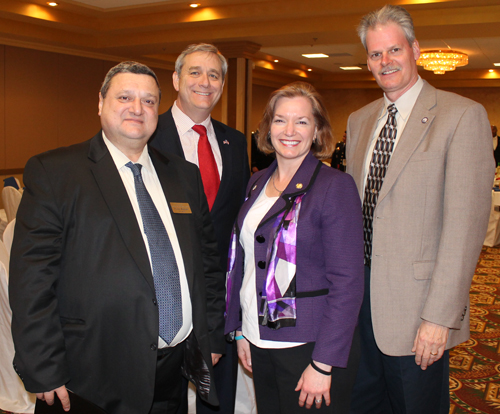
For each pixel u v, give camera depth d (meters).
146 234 1.46
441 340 1.54
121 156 1.50
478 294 4.82
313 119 1.61
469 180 1.51
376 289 1.67
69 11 7.69
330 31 7.19
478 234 1.53
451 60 9.89
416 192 1.60
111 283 1.37
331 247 1.45
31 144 8.95
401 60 1.65
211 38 8.03
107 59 10.12
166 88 11.59
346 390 1.53
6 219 4.68
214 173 2.13
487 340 3.63
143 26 7.91
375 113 1.88
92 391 1.38
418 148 1.62
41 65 8.96
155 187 1.59
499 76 12.84
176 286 1.49
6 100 8.45
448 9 6.33
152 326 1.40
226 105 8.96
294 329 1.48
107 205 1.39
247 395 2.36
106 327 1.38
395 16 1.65
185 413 1.87
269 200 1.66
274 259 1.50
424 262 1.62
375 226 1.68
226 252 2.18
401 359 1.69
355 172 1.86
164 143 2.05
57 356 1.33
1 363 2.29
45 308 1.33
